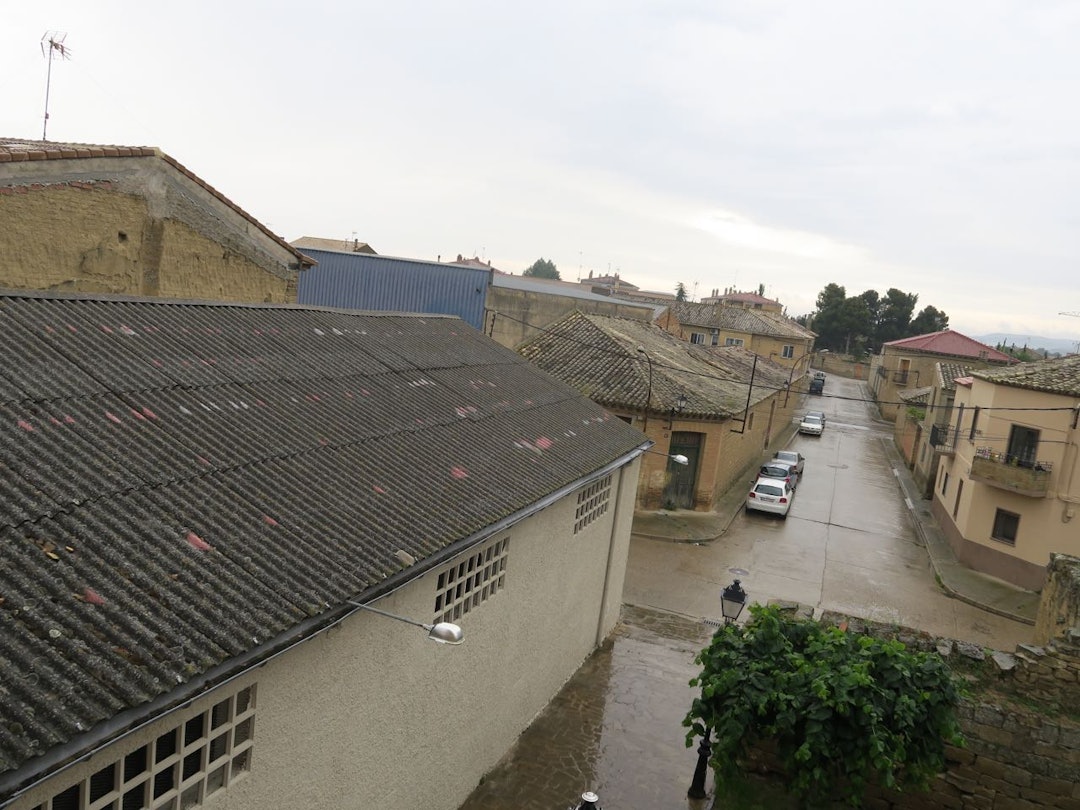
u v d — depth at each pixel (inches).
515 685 426.3
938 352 2357.3
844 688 296.7
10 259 463.2
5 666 166.1
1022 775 342.3
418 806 336.5
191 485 258.2
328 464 315.3
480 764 393.7
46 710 160.6
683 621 652.7
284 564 243.3
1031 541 837.2
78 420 262.7
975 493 893.2
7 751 149.5
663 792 404.2
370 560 267.7
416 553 285.6
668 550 864.3
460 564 344.2
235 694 222.5
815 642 336.8
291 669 243.4
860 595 780.0
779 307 4156.0
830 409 2613.2
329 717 266.4
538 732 449.1
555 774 409.1
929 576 868.0
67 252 493.4
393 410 397.1
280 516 266.7
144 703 175.3
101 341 321.4
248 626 210.7
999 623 741.9
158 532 229.5
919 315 3932.1
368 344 473.7
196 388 322.0
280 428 324.5
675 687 523.8
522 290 1422.2
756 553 888.3
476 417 442.0
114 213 518.3
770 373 1808.6
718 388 1190.3
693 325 2797.7
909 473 1510.8
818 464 1541.6
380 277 1094.4
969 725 347.6
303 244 1830.7
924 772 308.2
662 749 445.1
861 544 970.7
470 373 513.7
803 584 795.4
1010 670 363.6
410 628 307.7
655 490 1011.3
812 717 295.6
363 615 275.7
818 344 4008.4
